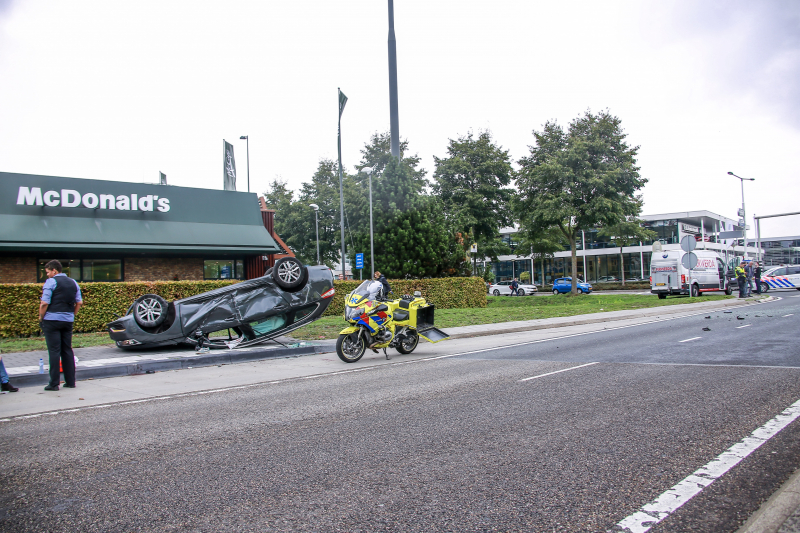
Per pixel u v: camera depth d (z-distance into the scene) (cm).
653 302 2684
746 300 2675
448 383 786
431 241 2639
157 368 1007
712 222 6306
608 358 985
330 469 422
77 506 361
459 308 2498
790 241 7300
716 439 468
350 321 1080
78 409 676
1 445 515
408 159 3725
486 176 4016
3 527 329
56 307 811
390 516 333
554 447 460
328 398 704
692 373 793
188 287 1738
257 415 617
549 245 4934
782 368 809
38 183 1845
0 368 801
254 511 346
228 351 1150
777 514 307
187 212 2134
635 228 4525
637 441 469
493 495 361
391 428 540
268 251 2214
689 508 333
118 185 2000
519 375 831
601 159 3731
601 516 325
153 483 401
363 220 2686
